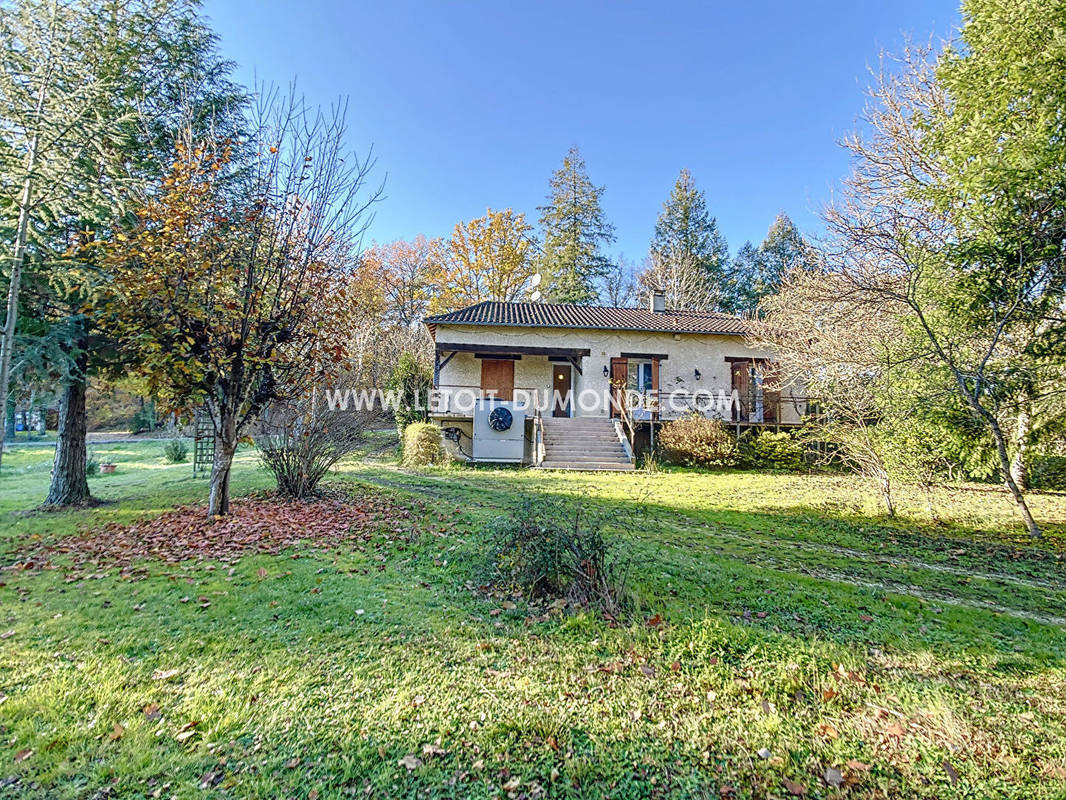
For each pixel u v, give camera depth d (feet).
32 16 20.80
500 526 15.16
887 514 27.68
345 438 29.50
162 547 18.97
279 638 11.62
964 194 23.16
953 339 25.02
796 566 18.11
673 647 11.32
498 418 50.06
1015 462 33.86
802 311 44.80
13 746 7.97
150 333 20.88
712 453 48.24
